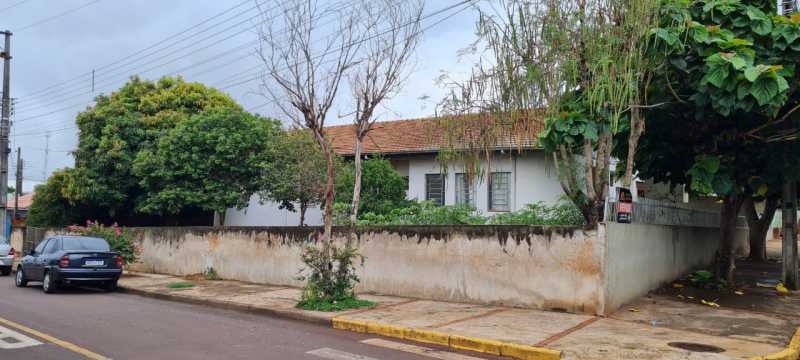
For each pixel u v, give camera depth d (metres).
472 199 19.06
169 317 10.84
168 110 25.36
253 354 7.59
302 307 11.15
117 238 18.78
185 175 21.39
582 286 10.08
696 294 11.64
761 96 9.16
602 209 10.30
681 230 13.77
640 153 13.07
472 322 9.46
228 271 16.94
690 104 10.88
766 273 15.45
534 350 7.52
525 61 9.90
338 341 8.61
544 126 10.23
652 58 9.88
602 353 7.41
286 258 15.24
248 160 20.47
